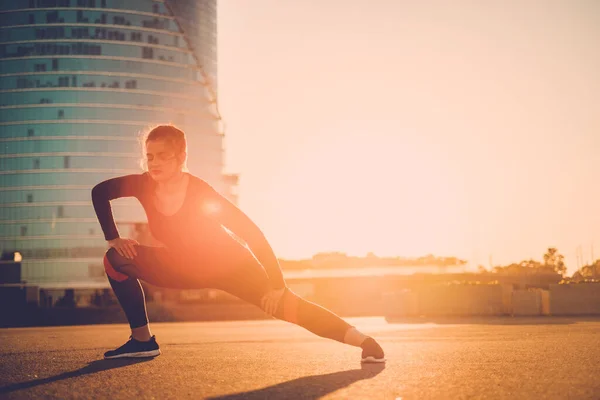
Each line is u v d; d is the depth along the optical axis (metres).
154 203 4.33
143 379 3.73
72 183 109.44
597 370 3.87
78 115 110.44
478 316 29.88
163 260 4.52
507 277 82.38
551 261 140.75
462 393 2.99
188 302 73.56
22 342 9.58
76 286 107.81
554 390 3.06
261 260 4.31
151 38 114.12
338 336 4.51
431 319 25.64
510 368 4.02
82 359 5.27
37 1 112.00
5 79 111.31
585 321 18.09
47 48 111.38
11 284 93.62
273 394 3.04
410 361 4.60
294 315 4.47
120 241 4.74
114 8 113.00
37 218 109.19
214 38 121.38
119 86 111.81
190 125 114.81
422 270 94.62
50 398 3.06
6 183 109.94
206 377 3.79
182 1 117.00
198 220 4.29
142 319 5.28
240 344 8.20
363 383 3.39
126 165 110.81
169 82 114.31
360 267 98.00
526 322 18.05
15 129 110.50
